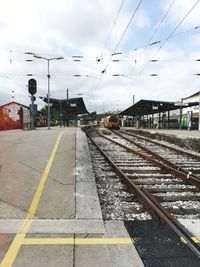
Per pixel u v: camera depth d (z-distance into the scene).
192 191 8.54
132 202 7.44
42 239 4.62
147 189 8.53
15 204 6.14
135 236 4.84
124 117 106.25
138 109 59.28
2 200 6.31
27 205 6.11
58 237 4.72
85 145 12.96
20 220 5.38
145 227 5.26
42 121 52.25
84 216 5.63
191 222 5.70
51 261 3.98
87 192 6.96
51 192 6.91
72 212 5.81
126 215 6.34
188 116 42.84
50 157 10.40
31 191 6.93
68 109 58.97
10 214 5.65
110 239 4.70
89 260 4.04
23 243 4.48
